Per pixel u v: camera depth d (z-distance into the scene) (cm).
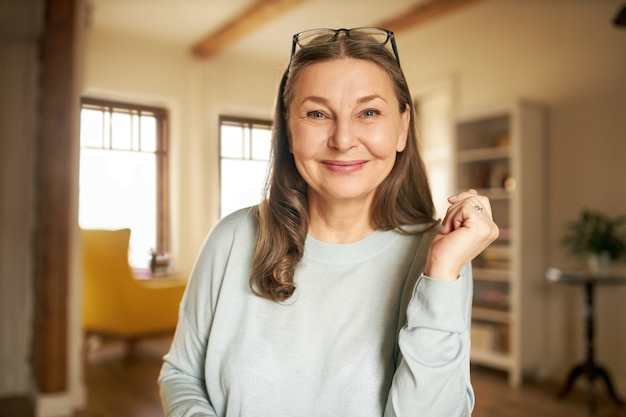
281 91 89
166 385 93
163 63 353
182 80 352
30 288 404
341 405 82
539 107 420
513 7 446
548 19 423
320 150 79
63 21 326
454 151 454
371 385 82
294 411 83
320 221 89
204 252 96
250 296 89
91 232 388
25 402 373
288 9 396
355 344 83
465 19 480
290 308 86
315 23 457
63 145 331
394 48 81
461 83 490
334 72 77
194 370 95
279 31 419
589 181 399
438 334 72
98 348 462
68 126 331
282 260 86
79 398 335
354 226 88
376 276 86
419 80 527
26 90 403
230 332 88
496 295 429
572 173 409
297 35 83
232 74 363
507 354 416
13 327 401
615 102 384
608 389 358
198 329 93
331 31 81
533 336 416
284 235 87
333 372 82
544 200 424
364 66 77
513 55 448
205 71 340
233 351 86
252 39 377
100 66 336
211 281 93
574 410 343
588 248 369
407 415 74
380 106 78
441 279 73
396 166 87
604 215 383
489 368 446
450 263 73
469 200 76
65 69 329
